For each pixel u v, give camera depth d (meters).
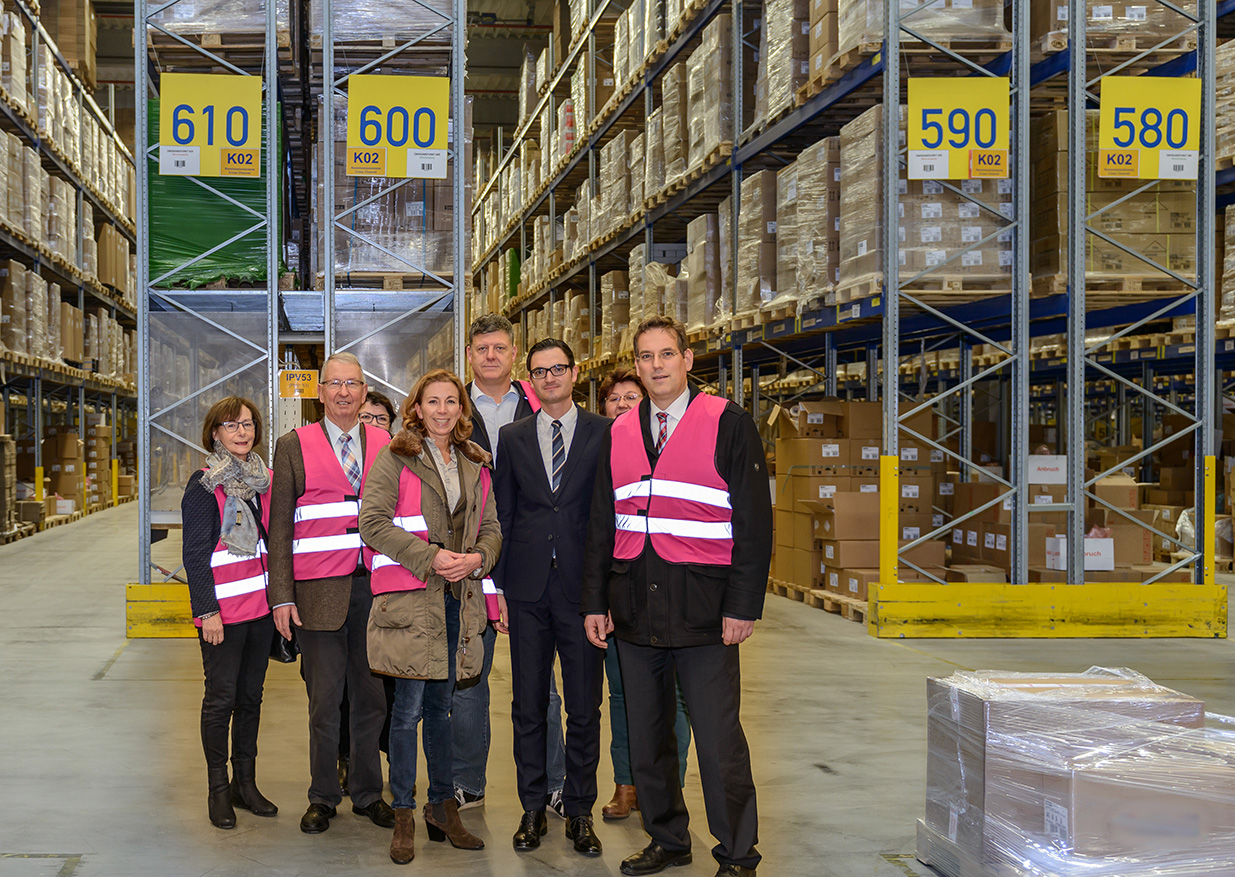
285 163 9.74
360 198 7.48
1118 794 2.65
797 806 3.85
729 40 9.79
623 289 13.05
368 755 3.67
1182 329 10.25
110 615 8.00
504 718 5.16
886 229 7.09
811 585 8.72
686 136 10.76
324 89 7.12
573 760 3.48
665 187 10.91
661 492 3.12
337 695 3.64
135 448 23.06
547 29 25.11
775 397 17.94
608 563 3.26
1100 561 7.47
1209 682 5.86
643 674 3.21
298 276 9.53
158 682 5.78
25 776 4.14
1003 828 2.87
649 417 3.24
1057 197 7.37
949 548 8.81
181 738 4.71
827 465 8.45
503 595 3.62
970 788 3.03
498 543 3.47
